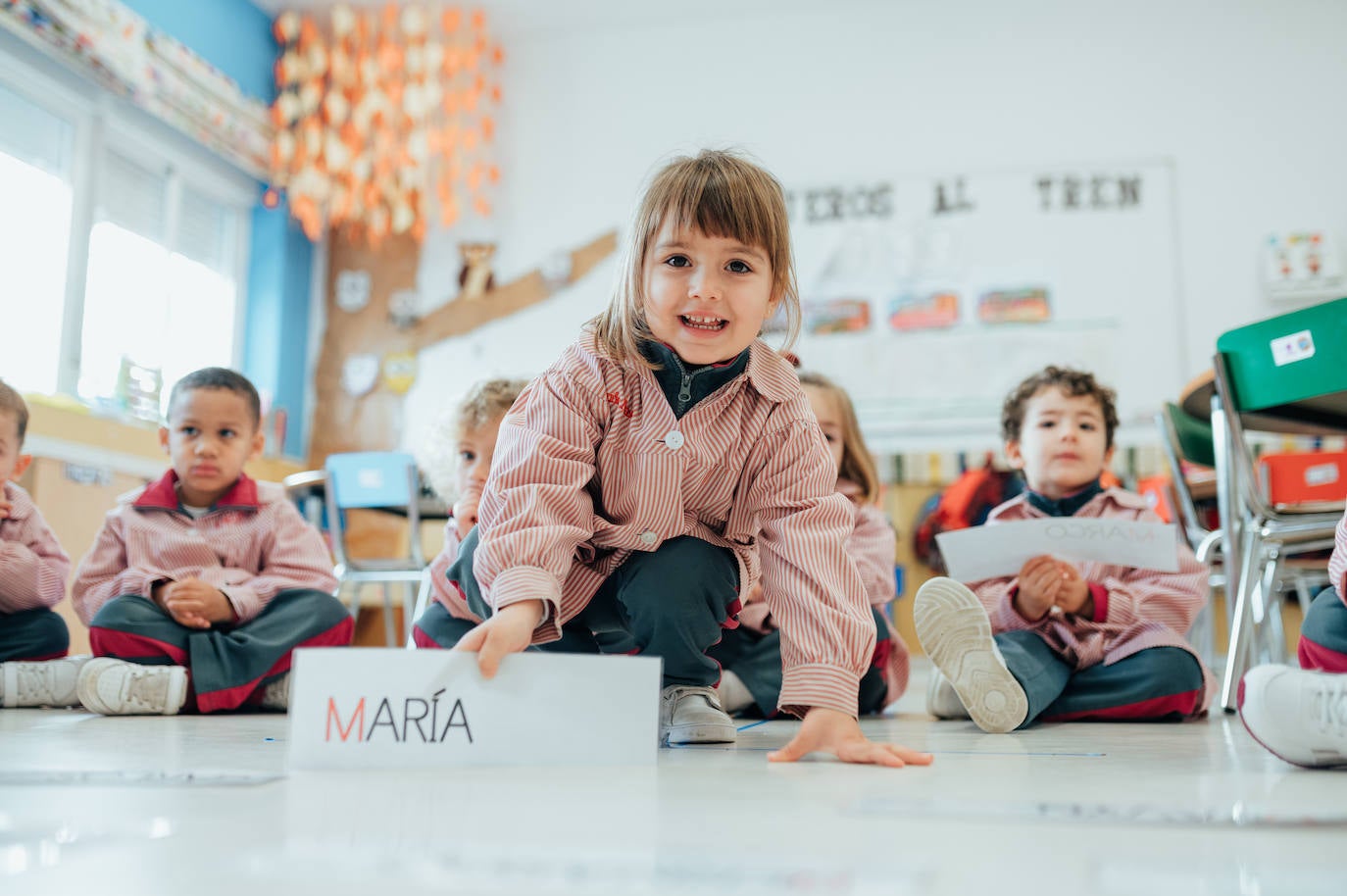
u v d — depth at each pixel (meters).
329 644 1.86
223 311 4.85
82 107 4.04
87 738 1.17
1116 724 1.54
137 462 3.56
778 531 1.06
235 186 4.84
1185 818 0.58
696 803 0.64
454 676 0.85
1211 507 2.79
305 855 0.47
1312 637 1.24
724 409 1.13
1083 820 0.58
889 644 1.88
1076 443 1.96
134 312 4.33
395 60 4.85
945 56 4.93
